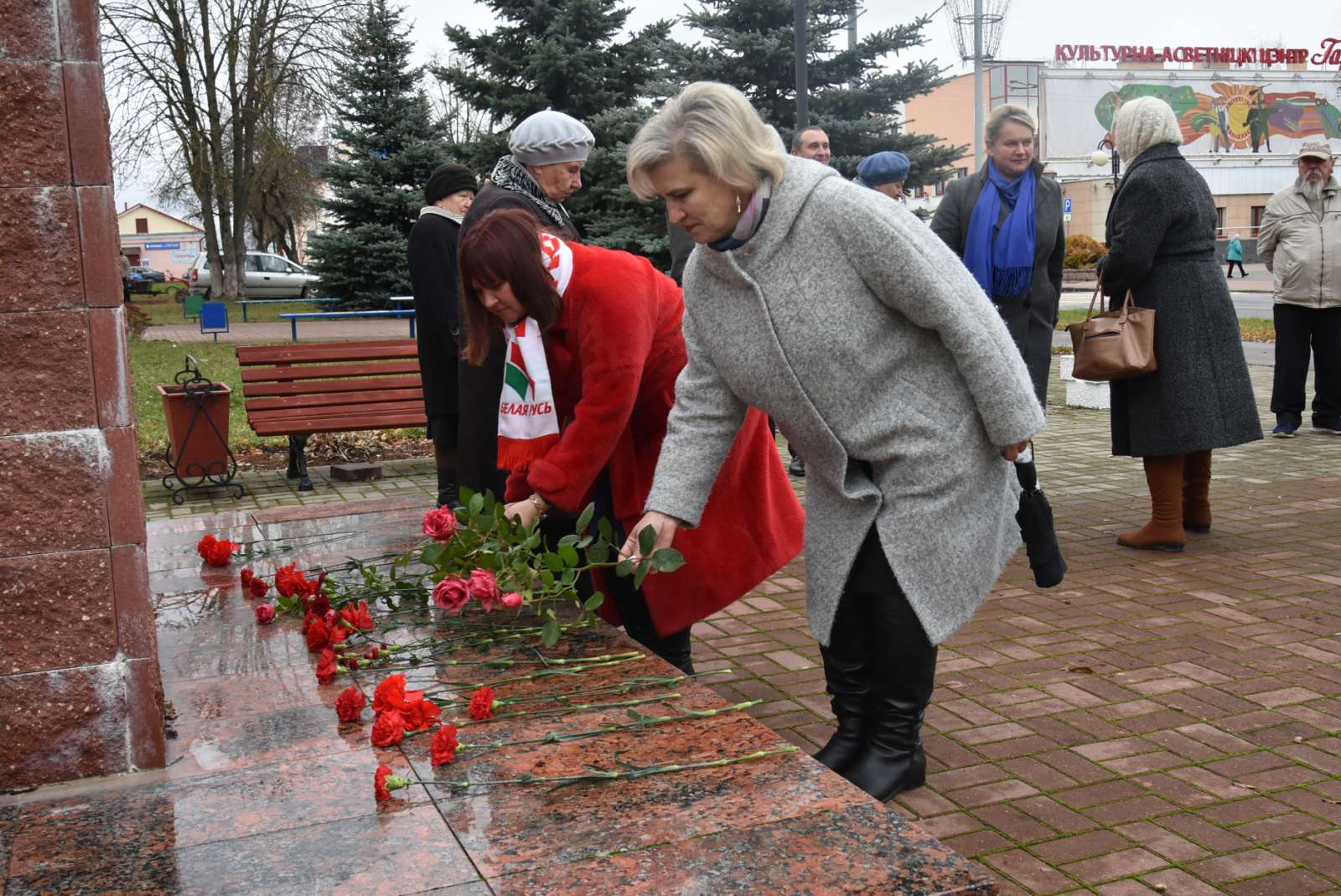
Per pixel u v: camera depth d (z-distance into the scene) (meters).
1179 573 5.32
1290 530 6.09
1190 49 55.72
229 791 2.38
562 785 2.33
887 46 21.05
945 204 5.93
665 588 3.50
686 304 2.91
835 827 2.12
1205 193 5.56
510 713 2.73
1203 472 5.97
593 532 3.55
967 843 2.95
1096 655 4.28
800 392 2.73
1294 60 57.16
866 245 2.59
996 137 5.69
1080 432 9.57
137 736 2.58
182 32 32.53
